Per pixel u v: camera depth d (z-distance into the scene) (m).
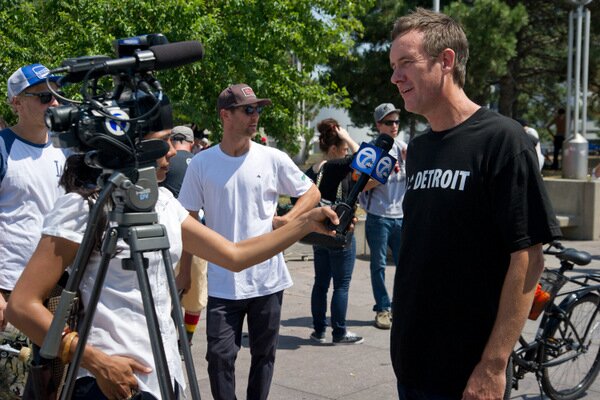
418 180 2.54
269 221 4.21
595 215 11.62
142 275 2.07
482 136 2.40
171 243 2.45
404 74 2.48
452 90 2.48
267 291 4.02
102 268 2.09
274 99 10.62
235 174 4.12
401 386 2.63
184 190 4.20
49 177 3.89
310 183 4.37
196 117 9.62
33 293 2.20
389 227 6.46
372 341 6.14
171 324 2.44
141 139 2.10
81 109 2.05
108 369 2.21
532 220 2.29
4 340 3.69
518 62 21.92
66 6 9.50
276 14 10.41
